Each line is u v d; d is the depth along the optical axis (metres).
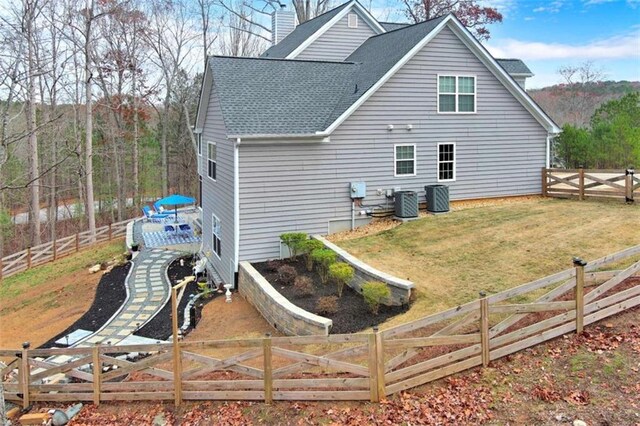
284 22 29.55
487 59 17.59
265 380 7.86
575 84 51.78
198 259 19.64
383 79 16.08
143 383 8.62
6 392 9.40
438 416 6.88
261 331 11.65
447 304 10.20
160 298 15.68
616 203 16.58
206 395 8.25
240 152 14.80
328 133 15.37
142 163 44.81
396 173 17.02
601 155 27.83
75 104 34.00
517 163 18.83
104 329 13.25
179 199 24.41
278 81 17.41
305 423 7.20
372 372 7.36
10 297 18.84
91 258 22.48
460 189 18.09
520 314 7.92
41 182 35.06
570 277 8.16
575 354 7.68
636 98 32.19
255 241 15.27
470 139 17.98
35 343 13.34
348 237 15.65
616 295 8.48
